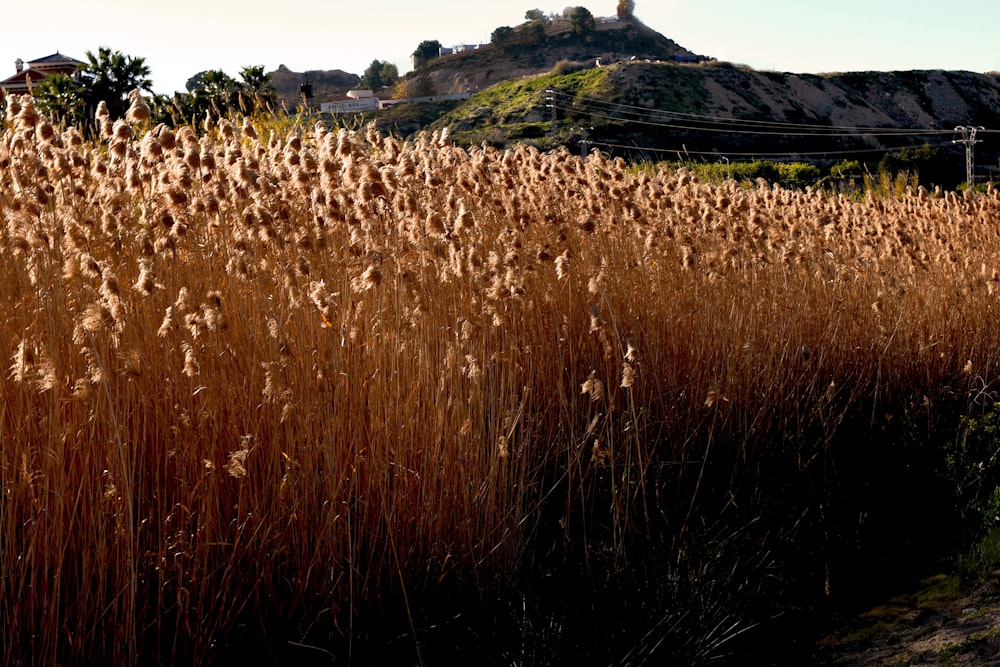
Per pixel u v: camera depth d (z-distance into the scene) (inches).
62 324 143.1
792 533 212.1
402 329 174.6
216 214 175.6
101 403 140.4
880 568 212.4
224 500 155.7
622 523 200.2
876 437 263.0
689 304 245.8
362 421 167.9
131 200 181.3
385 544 161.8
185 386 152.9
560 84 3159.5
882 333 276.7
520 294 196.9
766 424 239.6
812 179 1775.3
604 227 255.3
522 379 199.9
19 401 137.6
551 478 207.3
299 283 172.1
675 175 308.2
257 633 154.7
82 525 140.4
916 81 3757.4
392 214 191.5
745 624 183.0
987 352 304.5
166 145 173.6
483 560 175.9
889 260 319.0
